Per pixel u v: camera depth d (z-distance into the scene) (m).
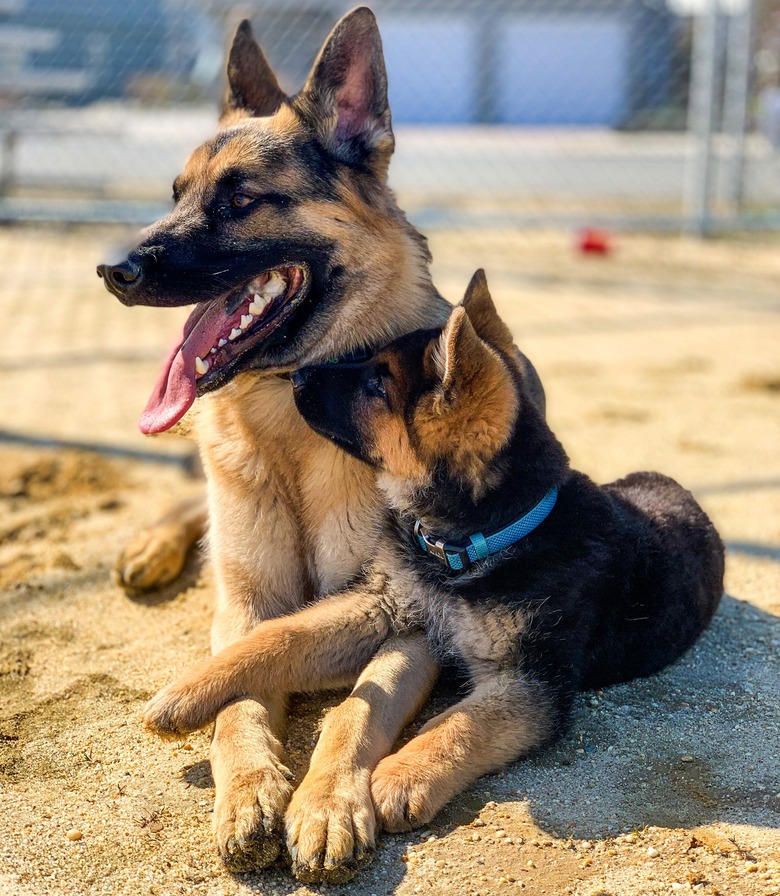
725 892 0.84
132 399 2.13
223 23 4.49
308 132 1.15
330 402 1.10
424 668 1.05
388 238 1.17
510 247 4.14
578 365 2.41
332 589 1.15
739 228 3.89
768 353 2.54
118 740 1.02
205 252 1.10
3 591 1.31
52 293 3.18
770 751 1.00
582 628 1.04
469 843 0.89
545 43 5.66
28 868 0.86
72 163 4.46
